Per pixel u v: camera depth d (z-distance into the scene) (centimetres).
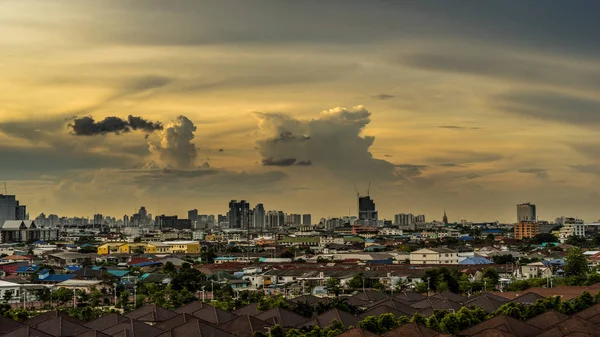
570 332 18800
